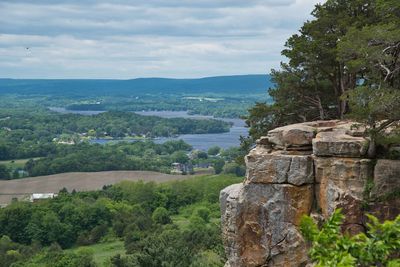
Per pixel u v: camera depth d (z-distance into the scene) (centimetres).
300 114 4778
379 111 2717
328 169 3030
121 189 16225
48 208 13712
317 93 4575
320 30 4359
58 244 12394
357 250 1355
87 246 12400
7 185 18575
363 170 2934
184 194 15738
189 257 6756
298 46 4312
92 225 13375
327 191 3011
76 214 13400
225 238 3381
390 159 2939
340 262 1273
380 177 2892
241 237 3209
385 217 2873
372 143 2898
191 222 12544
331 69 4341
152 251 6431
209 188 16075
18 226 13025
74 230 13100
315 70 4456
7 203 15962
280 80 4797
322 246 1381
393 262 1301
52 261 10331
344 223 2917
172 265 6259
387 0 3294
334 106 4728
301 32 4488
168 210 15200
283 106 4756
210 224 12694
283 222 3105
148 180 19262
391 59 2877
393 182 2873
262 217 3159
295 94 4769
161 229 11981
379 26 2942
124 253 11206
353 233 2903
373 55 2862
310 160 3081
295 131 3189
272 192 3138
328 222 1398
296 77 4675
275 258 3131
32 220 13062
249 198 3188
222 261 6156
